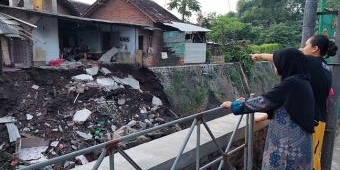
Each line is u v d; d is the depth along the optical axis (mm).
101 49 21578
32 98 13297
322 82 2756
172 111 17484
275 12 44250
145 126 14141
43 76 14953
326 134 3590
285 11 44188
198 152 2992
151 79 18297
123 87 16594
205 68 21719
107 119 13789
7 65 14773
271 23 43281
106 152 2141
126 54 20188
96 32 21484
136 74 18766
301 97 2256
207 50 24875
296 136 2285
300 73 2320
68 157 1878
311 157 2393
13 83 13547
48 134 11789
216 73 22516
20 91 13344
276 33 36875
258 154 4477
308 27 3740
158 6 27328
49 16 15633
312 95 2326
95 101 14438
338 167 4309
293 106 2260
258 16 44625
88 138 12211
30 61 15773
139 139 11344
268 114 2488
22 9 14789
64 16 16000
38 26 16219
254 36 36781
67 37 22094
